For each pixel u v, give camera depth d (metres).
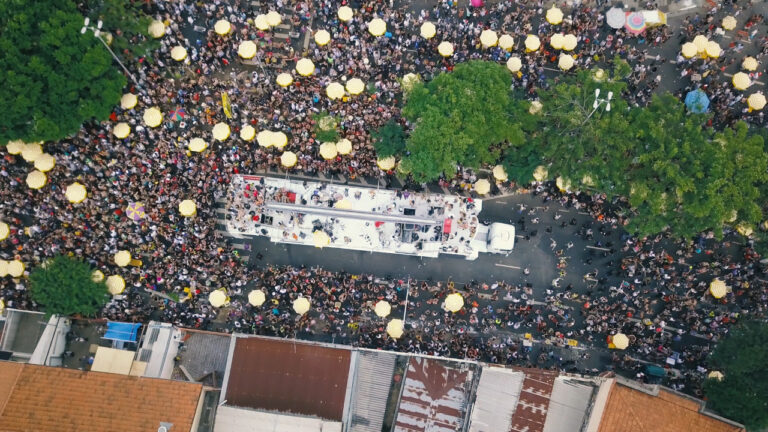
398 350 45.50
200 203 46.66
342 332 46.12
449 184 49.12
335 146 46.09
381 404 42.12
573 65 50.03
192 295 45.34
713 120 49.41
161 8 49.66
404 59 50.88
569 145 42.22
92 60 41.25
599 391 39.41
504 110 42.94
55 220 45.16
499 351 45.97
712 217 39.31
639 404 37.34
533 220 48.97
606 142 41.06
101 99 42.66
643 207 42.94
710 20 52.59
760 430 39.06
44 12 40.84
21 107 39.31
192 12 50.56
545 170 43.78
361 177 49.06
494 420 40.19
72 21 40.75
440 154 41.75
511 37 48.81
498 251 47.47
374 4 50.91
